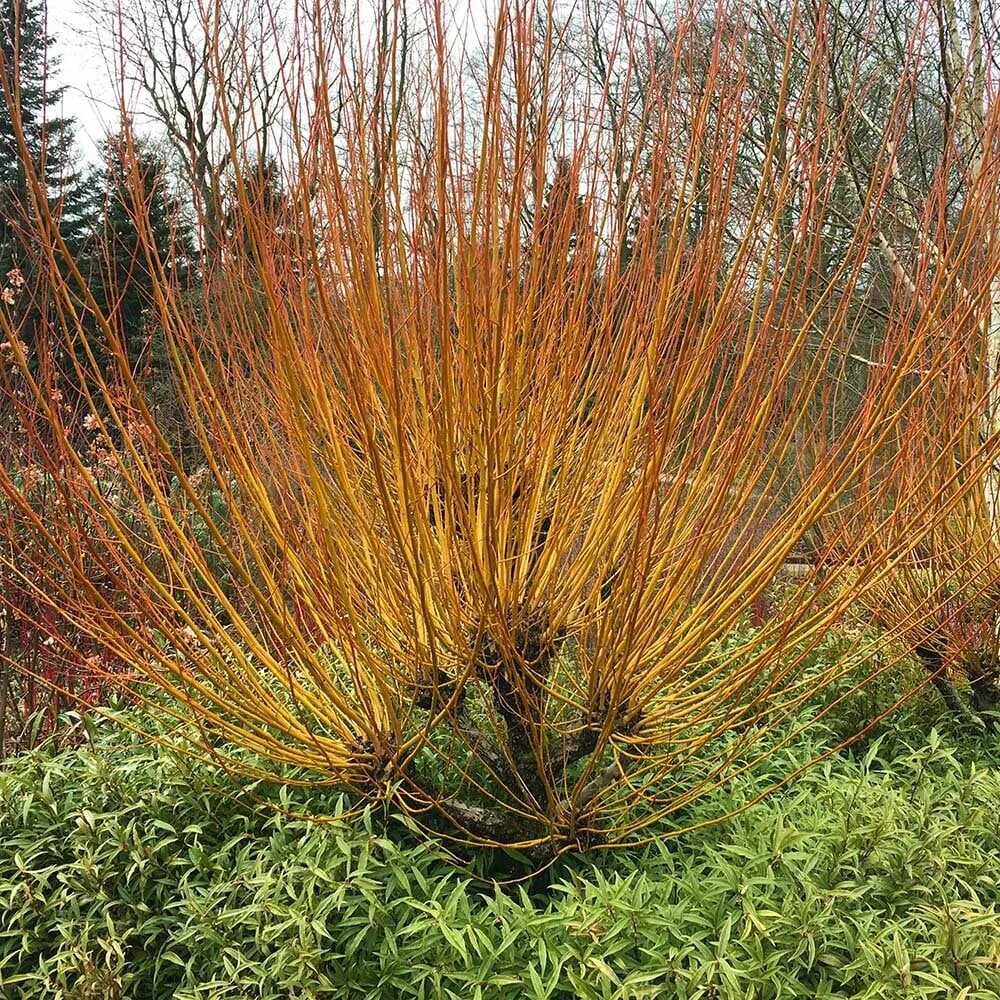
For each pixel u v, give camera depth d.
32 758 2.91
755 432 2.27
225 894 2.37
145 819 2.63
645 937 2.08
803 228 2.16
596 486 2.61
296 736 2.39
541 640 2.46
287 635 2.24
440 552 2.34
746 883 2.17
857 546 2.36
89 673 3.61
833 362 4.09
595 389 2.53
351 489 2.34
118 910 2.43
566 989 2.00
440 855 2.36
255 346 2.67
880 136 4.67
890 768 3.13
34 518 2.05
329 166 2.22
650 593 2.30
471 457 2.19
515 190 2.09
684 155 2.39
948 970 2.02
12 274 3.00
